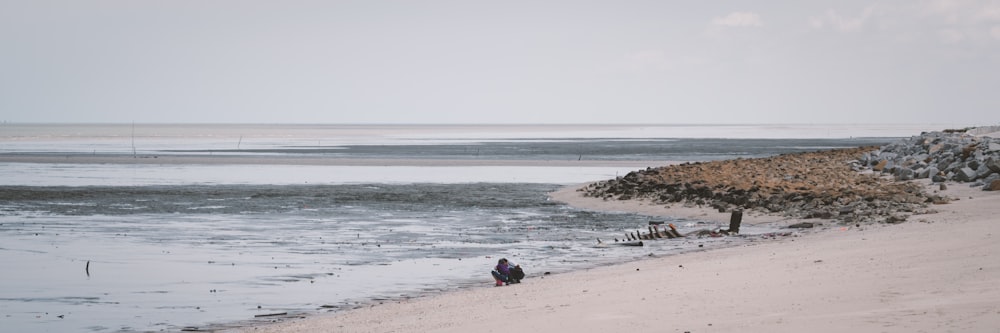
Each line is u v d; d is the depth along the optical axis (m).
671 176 53.97
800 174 52.66
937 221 33.03
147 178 74.81
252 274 26.09
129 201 52.56
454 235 36.56
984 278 16.67
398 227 39.69
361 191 61.62
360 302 21.66
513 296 20.70
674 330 14.22
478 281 24.70
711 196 46.22
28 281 24.72
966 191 42.16
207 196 56.69
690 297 17.86
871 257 22.12
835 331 12.88
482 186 66.75
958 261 19.53
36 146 160.75
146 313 20.34
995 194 40.28
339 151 146.88
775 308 15.62
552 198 55.28
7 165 95.06
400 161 107.50
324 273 26.31
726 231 35.66
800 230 35.69
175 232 37.31
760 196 44.47
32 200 52.81
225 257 29.78
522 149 161.00
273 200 54.03
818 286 17.88
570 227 39.62
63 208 48.00
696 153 138.00
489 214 45.72
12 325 19.06
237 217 43.91
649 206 47.28
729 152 142.38
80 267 27.36
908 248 23.23
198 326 18.91
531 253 30.83
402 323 17.78
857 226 34.84
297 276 25.73
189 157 115.44
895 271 19.03
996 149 47.81
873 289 16.73
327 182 71.25
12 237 35.28
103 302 21.69
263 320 19.48
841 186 46.28
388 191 61.69
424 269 27.09
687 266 24.23
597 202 50.50
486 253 30.89
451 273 26.27
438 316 18.39
